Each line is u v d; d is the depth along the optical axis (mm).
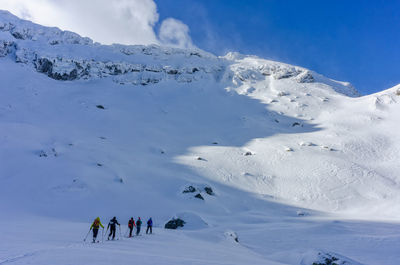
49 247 10727
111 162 67312
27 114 93062
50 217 39438
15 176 51938
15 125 73812
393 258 19938
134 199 52781
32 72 131250
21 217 34875
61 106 108688
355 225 37438
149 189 59219
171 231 26359
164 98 141500
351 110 118312
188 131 109312
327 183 66750
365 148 85062
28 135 70562
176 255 11664
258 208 57031
